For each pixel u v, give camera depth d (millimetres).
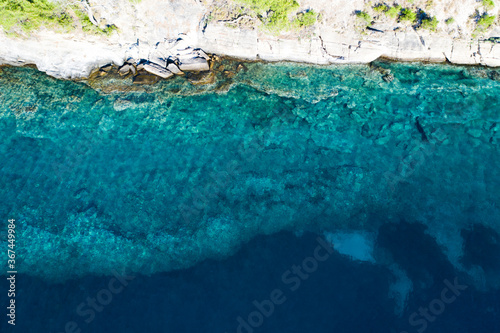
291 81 22672
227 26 21891
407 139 20531
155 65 22453
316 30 21875
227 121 21703
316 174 19859
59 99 22297
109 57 22562
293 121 21531
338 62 22594
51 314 16688
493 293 16359
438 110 21188
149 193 19672
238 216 18875
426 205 18703
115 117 21844
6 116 21891
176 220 18891
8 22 20781
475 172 19422
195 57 22531
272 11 21312
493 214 18297
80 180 20125
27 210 19219
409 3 20891
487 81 21891
